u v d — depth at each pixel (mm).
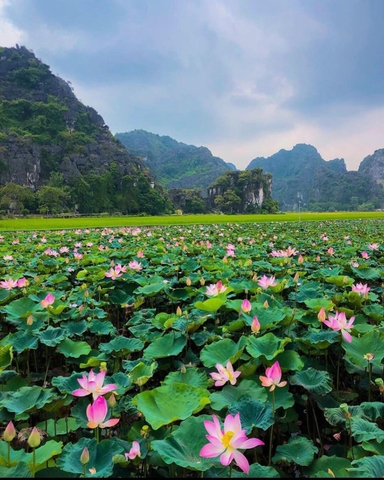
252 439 1495
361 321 3717
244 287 4684
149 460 1854
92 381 2090
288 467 2256
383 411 2164
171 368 3074
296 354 2734
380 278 5973
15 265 7547
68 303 4262
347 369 2871
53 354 3859
